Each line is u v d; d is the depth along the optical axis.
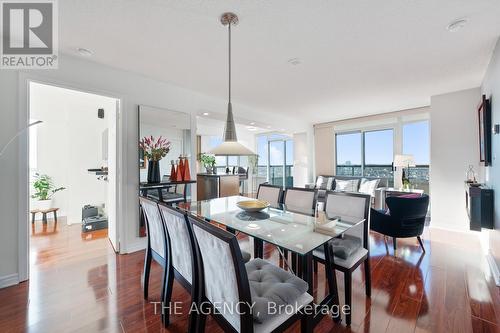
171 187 3.20
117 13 1.75
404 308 1.79
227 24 1.88
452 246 3.07
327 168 6.29
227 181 4.85
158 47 2.26
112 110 3.04
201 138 8.62
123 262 2.62
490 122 2.68
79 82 2.49
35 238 3.38
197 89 3.50
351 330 1.58
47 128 4.38
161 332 1.56
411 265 2.52
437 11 1.72
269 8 1.68
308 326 1.29
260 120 4.94
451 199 3.79
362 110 4.95
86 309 1.79
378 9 1.70
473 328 1.56
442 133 3.85
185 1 1.62
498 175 2.27
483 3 1.63
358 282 2.19
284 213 2.28
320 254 1.85
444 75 3.01
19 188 2.16
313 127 6.58
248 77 3.04
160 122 3.16
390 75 2.98
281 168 8.16
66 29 1.96
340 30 1.97
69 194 4.16
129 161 2.88
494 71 2.36
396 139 5.16
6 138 2.10
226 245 1.01
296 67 2.72
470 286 2.09
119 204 2.83
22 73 2.17
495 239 2.38
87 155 4.38
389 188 4.67
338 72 2.88
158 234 1.80
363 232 2.01
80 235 3.52
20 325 1.61
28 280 2.21
